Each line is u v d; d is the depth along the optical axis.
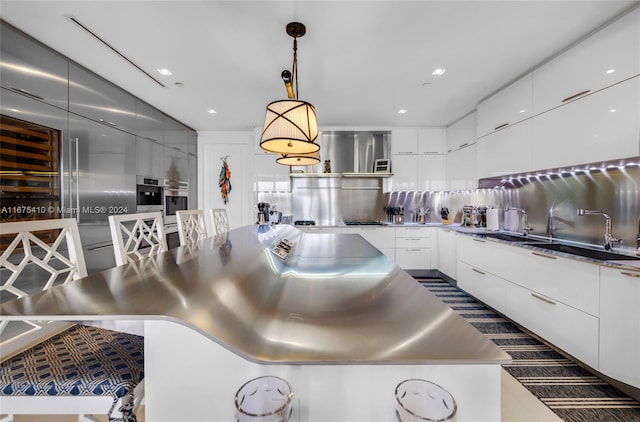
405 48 2.25
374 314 0.83
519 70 2.58
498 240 2.65
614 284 1.64
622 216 2.09
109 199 2.88
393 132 4.47
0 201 1.96
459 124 4.05
